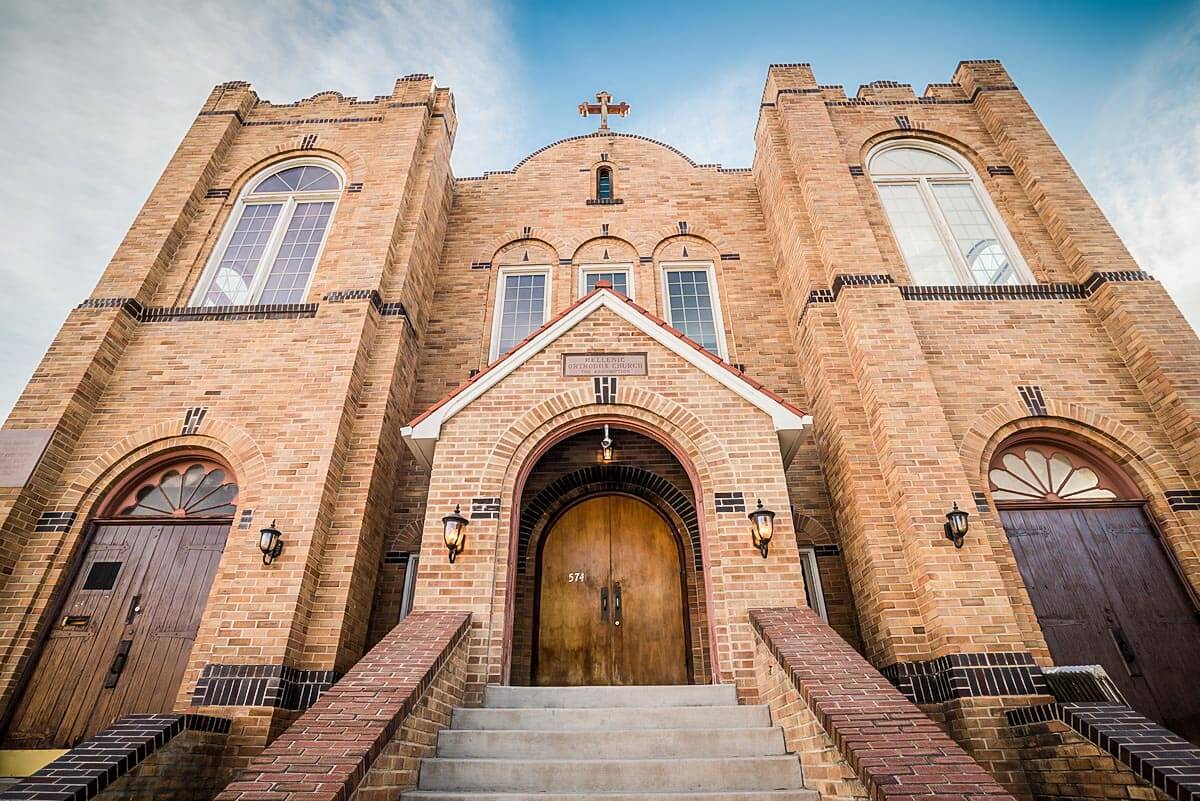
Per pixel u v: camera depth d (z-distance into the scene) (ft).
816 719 15.66
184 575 26.27
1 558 24.84
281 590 24.02
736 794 15.49
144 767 17.46
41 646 24.62
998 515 26.94
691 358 28.14
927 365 29.63
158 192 37.27
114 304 31.83
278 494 26.48
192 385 30.14
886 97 42.42
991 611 23.07
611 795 15.56
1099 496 28.02
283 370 30.35
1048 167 36.81
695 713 19.26
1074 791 17.79
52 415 27.96
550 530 31.63
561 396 27.25
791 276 37.55
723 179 46.19
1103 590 25.64
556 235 43.14
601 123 50.70
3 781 21.67
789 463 29.71
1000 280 35.22
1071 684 20.45
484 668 21.47
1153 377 28.99
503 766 16.60
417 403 35.70
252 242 37.55
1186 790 13.70
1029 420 29.22
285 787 12.21
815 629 20.04
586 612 29.91
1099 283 31.83
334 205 38.96
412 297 36.17
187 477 28.68
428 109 42.93
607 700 20.65
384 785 14.66
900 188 39.24
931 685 23.07
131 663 24.44
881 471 27.81
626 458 32.32
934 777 12.35
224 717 21.31
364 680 16.71
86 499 27.43
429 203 40.16
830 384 30.58
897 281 34.42
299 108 42.75
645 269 41.16
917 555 24.63
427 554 23.50
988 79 41.81
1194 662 24.09
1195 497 26.58
